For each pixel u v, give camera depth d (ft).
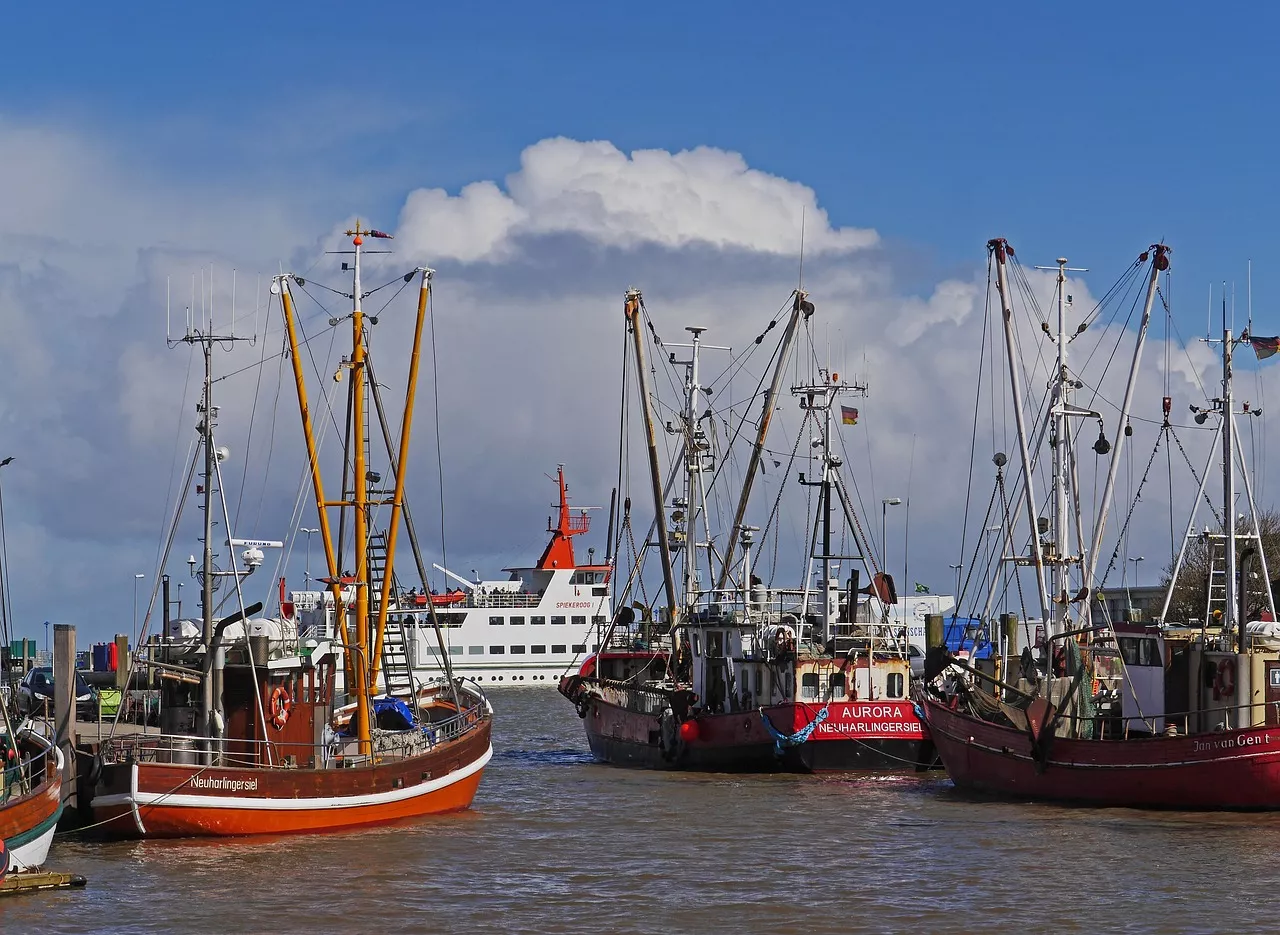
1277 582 197.47
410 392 163.84
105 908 121.29
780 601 235.61
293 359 159.53
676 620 248.73
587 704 251.80
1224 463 181.98
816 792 191.72
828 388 223.71
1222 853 142.31
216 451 148.05
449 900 126.21
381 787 157.58
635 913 122.31
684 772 219.82
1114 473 195.42
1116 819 161.68
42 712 181.47
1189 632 177.37
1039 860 141.28
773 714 211.00
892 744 210.38
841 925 118.73
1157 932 115.85
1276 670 164.25
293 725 155.12
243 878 131.75
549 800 185.88
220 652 149.69
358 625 159.22
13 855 126.21
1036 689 185.16
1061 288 196.85
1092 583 196.54
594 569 487.20
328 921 118.93
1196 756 160.86
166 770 141.59
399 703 188.85
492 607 478.59
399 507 163.63
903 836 155.63
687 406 251.80
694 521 252.62
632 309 253.85
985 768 184.44
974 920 119.65
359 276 161.48
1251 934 115.14
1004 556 201.57
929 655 199.41
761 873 137.59
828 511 222.07
